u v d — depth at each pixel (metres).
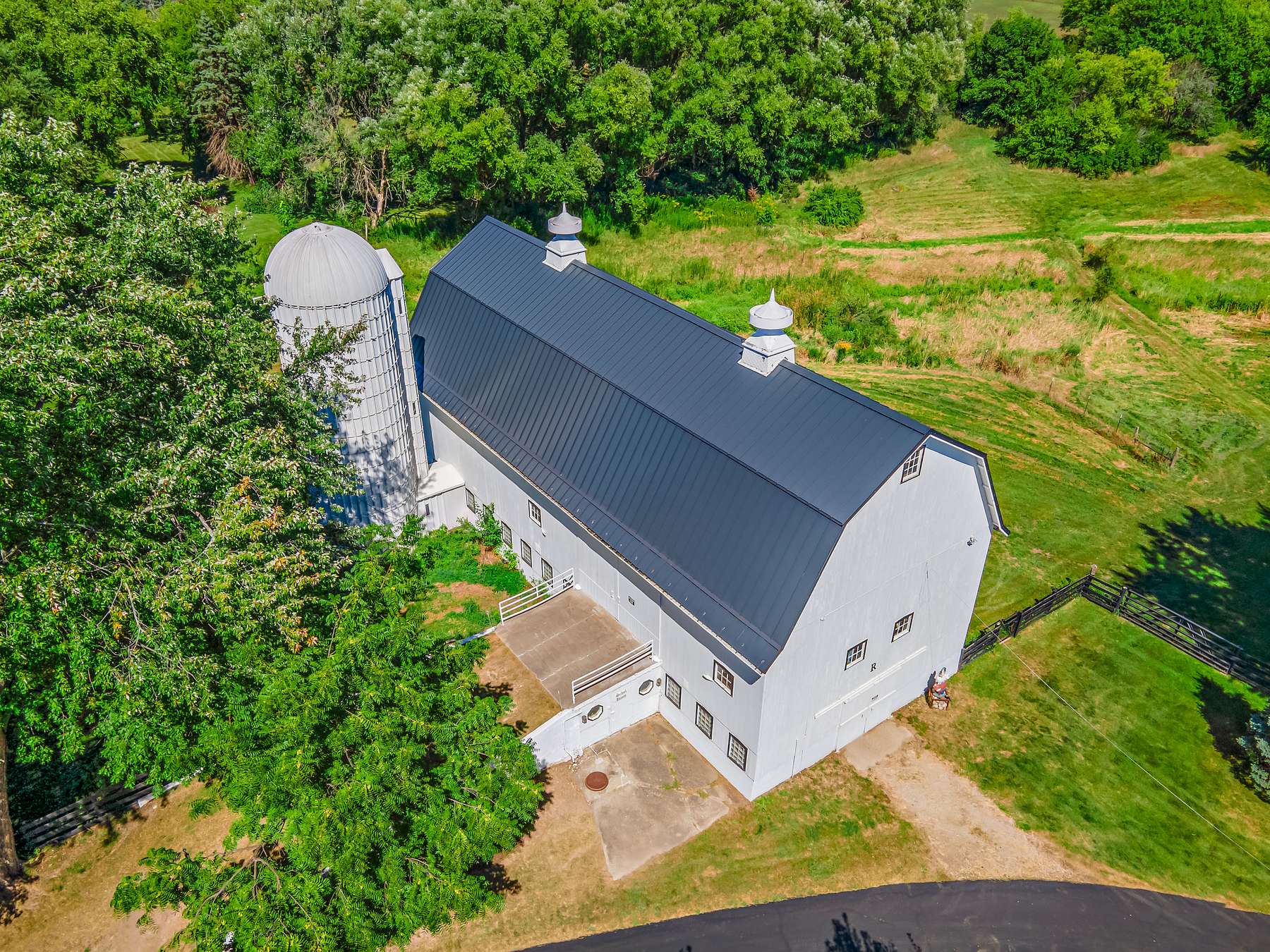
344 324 29.66
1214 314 54.69
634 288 31.67
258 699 19.75
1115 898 23.17
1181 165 74.94
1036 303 54.03
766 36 65.81
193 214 25.30
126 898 18.33
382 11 60.25
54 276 19.36
